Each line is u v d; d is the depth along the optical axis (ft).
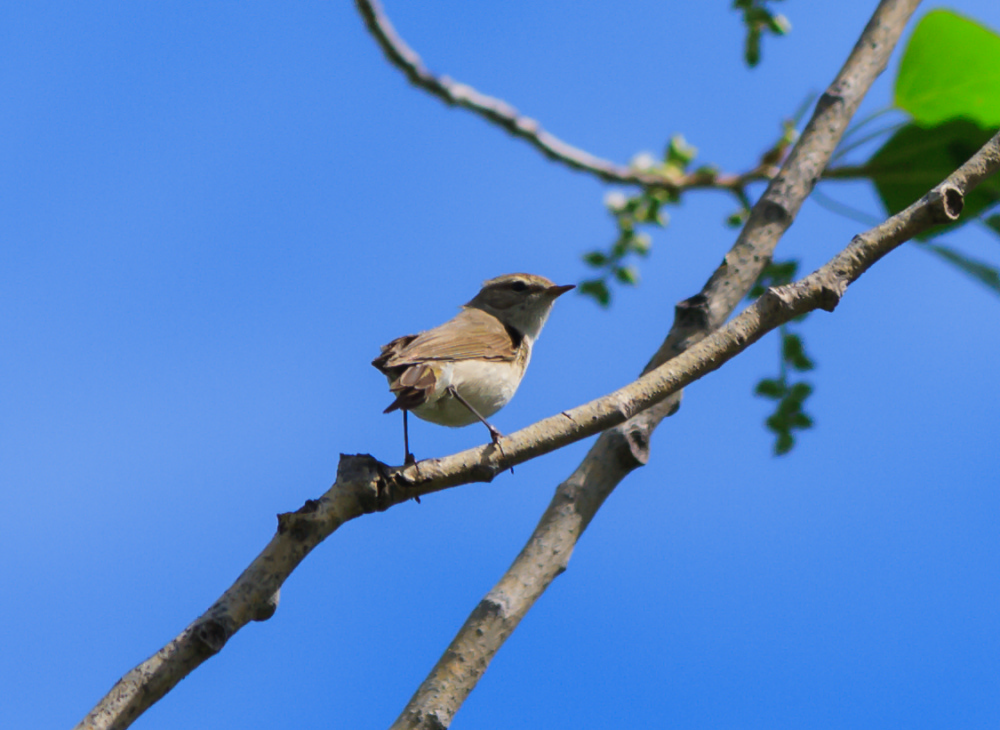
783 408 33.99
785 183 31.24
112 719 18.57
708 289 29.58
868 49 33.47
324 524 20.66
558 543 24.63
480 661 22.94
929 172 38.17
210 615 19.58
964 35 36.73
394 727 22.12
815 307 22.22
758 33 37.70
